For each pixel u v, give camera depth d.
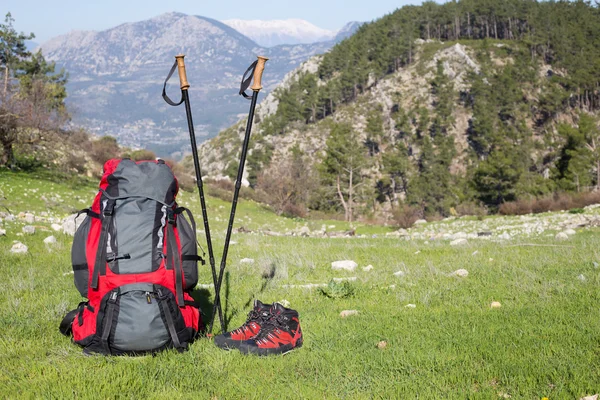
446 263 9.47
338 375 4.22
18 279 7.34
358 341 5.03
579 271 8.23
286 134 190.25
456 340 4.94
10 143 38.38
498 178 100.69
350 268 9.27
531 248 11.79
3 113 37.38
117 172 4.70
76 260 4.65
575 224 21.94
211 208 47.00
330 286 7.07
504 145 132.50
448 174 128.75
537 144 149.38
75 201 32.62
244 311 6.23
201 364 4.47
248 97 4.97
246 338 4.89
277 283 7.89
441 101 176.38
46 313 5.86
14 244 10.25
